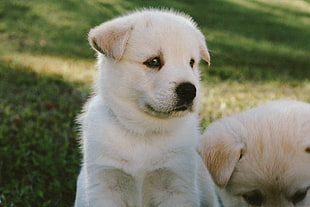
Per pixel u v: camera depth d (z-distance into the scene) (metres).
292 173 0.72
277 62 2.00
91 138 0.85
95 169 0.84
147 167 0.83
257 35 2.40
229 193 0.77
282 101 0.81
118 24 0.83
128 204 0.85
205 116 1.24
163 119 0.83
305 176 0.72
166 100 0.79
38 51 1.97
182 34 0.82
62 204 0.95
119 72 0.82
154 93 0.80
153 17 0.84
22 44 2.06
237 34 2.38
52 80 1.58
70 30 2.27
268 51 2.16
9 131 1.16
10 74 1.63
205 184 0.89
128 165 0.83
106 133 0.83
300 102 0.80
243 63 1.94
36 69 1.71
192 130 0.86
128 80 0.82
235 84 1.62
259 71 1.84
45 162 1.03
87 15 2.45
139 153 0.83
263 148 0.74
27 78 1.58
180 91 0.79
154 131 0.83
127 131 0.83
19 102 1.34
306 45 2.30
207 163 0.75
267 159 0.73
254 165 0.73
